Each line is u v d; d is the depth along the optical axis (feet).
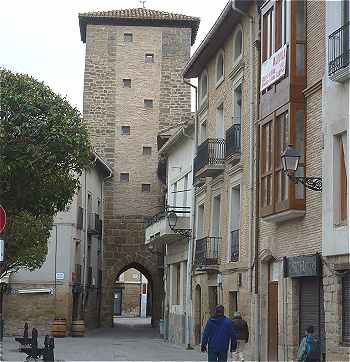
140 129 169.99
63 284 138.31
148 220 144.56
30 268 108.58
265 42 67.97
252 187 75.10
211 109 96.37
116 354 88.74
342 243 53.01
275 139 63.57
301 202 59.77
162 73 171.83
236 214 84.07
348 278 52.85
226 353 52.37
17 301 137.49
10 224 84.07
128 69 171.32
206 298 94.58
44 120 68.59
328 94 56.29
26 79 70.44
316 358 55.31
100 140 168.96
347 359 51.52
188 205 110.73
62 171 72.18
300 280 61.62
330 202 55.01
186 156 113.09
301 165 60.08
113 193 168.66
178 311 114.21
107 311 169.27
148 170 169.27
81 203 146.20
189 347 101.40
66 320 137.08
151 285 180.55
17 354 84.84
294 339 61.26
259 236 71.97
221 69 93.91
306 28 61.52
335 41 54.85
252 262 73.97
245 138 79.51
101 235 166.81
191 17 172.65
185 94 171.53
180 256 114.32
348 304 52.60
